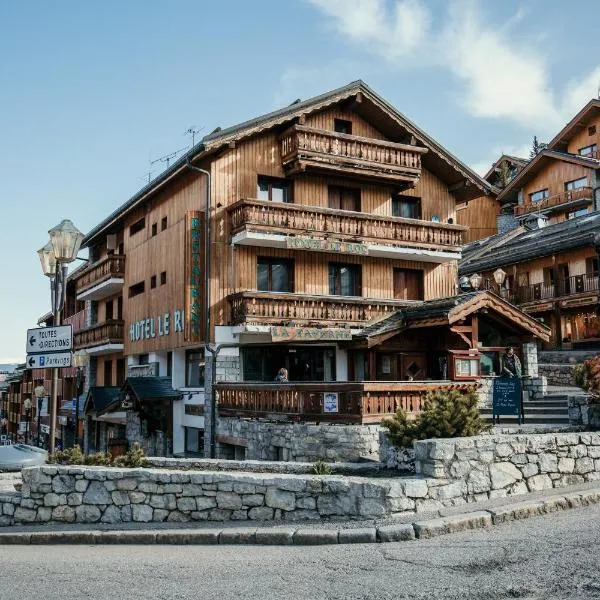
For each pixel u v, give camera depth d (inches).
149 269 1033.5
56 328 454.9
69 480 424.5
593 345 1318.9
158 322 979.3
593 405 546.9
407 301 936.3
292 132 882.8
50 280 494.3
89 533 391.5
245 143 885.2
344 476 398.6
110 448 995.3
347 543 342.0
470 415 438.3
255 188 886.4
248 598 260.7
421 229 967.0
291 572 293.4
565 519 352.8
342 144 909.8
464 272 1561.3
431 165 1029.2
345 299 888.3
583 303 1301.7
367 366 904.3
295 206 860.6
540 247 1362.0
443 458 379.6
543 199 1822.1
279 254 891.4
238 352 848.9
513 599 242.8
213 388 783.1
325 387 601.0
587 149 1833.2
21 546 391.5
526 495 394.0
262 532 360.5
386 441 451.5
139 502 412.8
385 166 936.9
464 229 999.6
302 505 383.6
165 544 375.6
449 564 287.6
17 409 2321.6
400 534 337.7
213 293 840.9
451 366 765.3
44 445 1641.2
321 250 871.7
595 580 253.4
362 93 944.9
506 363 761.0
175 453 919.7
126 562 330.6
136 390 903.1
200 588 277.3
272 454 648.4
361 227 914.1
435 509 371.6
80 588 287.4
